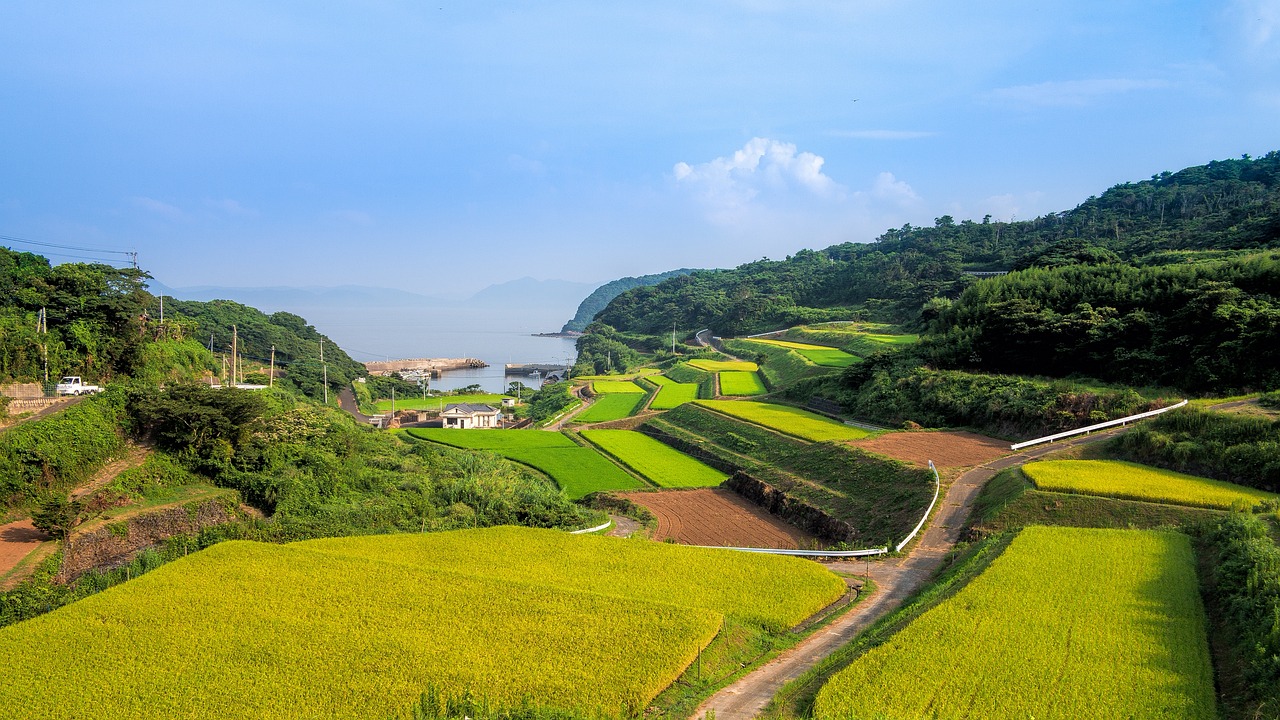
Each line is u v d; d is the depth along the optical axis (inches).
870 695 902.4
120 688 935.7
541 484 2645.2
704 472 2834.6
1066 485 1756.9
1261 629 986.1
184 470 1971.0
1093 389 2576.3
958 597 1195.3
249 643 1061.8
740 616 1245.7
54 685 939.3
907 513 1860.2
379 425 4569.4
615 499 2425.0
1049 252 4660.4
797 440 2773.1
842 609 1327.5
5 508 1569.9
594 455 3260.3
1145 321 2748.5
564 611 1191.6
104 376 2453.2
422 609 1191.6
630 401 5088.6
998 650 1012.5
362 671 987.3
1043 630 1071.6
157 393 2075.5
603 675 985.5
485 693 932.6
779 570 1472.7
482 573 1416.1
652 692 964.0
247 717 878.4
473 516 1946.4
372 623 1133.7
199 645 1054.4
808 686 978.7
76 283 2500.0
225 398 2080.5
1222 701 891.4
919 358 3326.8
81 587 1371.8
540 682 964.0
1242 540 1299.2
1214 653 1018.1
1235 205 6205.7
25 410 1892.2
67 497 1668.3
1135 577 1267.2
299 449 2187.5
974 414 2687.0
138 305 2691.9
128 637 1075.9
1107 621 1099.3
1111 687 911.7
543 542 1628.9
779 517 2213.3
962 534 1708.9
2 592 1256.8
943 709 869.2
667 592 1342.3
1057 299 3213.6
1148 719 842.8
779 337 6663.4
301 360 5876.0
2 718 866.1
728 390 4534.9
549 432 3934.5
